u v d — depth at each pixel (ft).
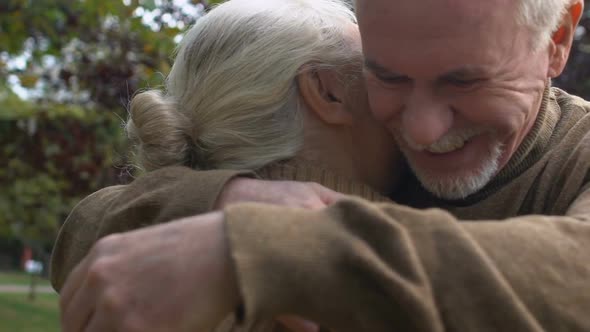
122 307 2.82
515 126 3.93
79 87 16.47
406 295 2.67
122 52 14.64
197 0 12.90
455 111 3.83
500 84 3.79
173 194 4.16
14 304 50.08
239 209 2.89
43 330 39.37
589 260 3.01
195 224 2.92
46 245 78.18
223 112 4.54
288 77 4.47
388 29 3.70
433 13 3.58
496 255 2.91
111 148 18.12
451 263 2.82
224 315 2.85
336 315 2.75
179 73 4.78
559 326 2.84
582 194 3.90
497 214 4.39
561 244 3.03
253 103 4.49
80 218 4.94
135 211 4.25
